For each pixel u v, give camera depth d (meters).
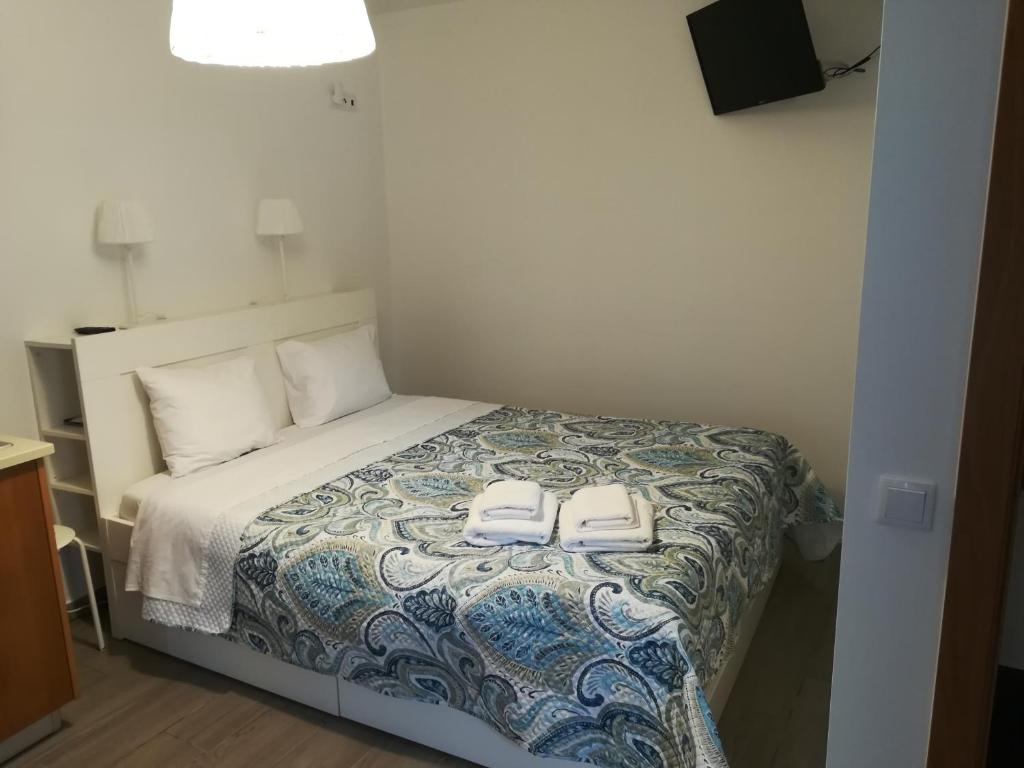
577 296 4.07
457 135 4.21
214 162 3.40
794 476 3.17
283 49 2.03
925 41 1.20
